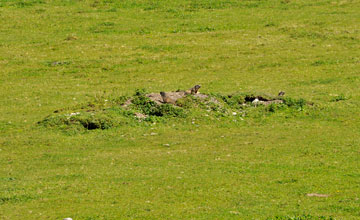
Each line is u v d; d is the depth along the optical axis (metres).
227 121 81.69
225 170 57.81
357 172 56.22
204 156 64.25
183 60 129.75
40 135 75.62
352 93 98.94
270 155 63.97
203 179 54.56
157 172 57.56
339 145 67.75
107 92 106.25
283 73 119.00
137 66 126.25
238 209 45.69
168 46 139.62
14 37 148.62
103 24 159.50
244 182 53.41
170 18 165.38
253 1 181.88
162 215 44.53
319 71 119.25
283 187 51.75
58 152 68.38
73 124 78.69
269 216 43.59
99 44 141.88
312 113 84.69
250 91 96.00
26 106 96.88
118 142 72.62
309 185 52.12
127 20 163.75
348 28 150.38
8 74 120.81
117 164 61.84
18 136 75.56
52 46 140.62
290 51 134.50
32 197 50.06
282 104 87.38
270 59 128.88
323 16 163.00
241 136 74.12
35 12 171.88
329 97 96.00
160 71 122.94
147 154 66.06
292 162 60.47
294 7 174.50
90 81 116.31
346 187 51.41
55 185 53.78
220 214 44.44
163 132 76.81
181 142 71.69
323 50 134.88
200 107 85.06
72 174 57.81
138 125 79.88
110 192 51.09
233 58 130.50
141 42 143.62
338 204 46.38
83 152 68.38
